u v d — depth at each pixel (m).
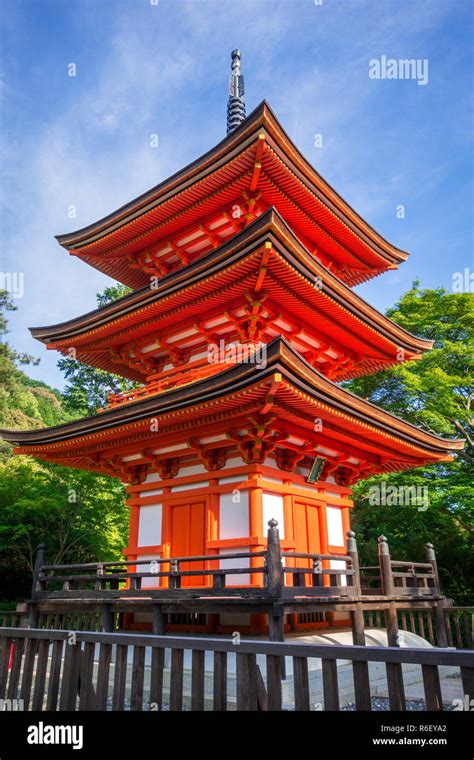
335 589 11.42
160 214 18.47
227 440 14.38
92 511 30.39
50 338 19.30
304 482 15.54
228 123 24.81
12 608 28.62
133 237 19.86
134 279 22.89
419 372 29.61
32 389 70.50
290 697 9.08
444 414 28.64
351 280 22.91
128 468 17.27
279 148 15.59
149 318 17.25
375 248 20.62
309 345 17.83
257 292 14.94
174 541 15.18
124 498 31.09
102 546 31.11
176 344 18.16
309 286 14.72
